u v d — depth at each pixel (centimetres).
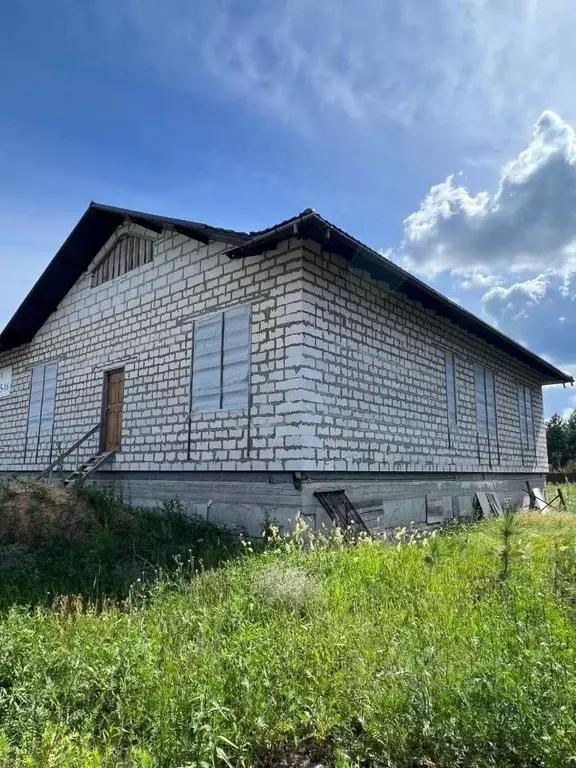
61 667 377
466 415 1386
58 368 1412
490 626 414
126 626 446
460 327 1385
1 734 283
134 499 1102
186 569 684
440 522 1208
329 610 469
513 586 508
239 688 326
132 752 284
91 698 342
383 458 1011
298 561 633
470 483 1386
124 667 362
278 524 831
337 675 340
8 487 974
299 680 344
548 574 574
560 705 286
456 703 298
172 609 495
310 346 854
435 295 1058
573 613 452
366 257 859
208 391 975
